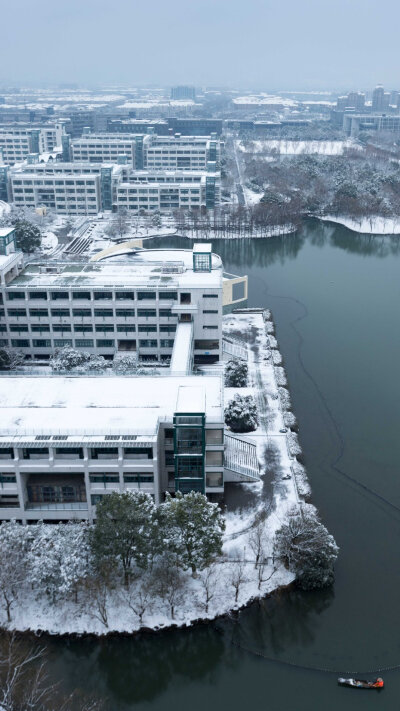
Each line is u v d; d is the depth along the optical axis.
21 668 78.06
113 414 101.19
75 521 96.81
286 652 80.94
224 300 183.00
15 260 159.25
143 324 153.38
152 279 157.25
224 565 92.19
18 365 151.12
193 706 75.75
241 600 87.06
